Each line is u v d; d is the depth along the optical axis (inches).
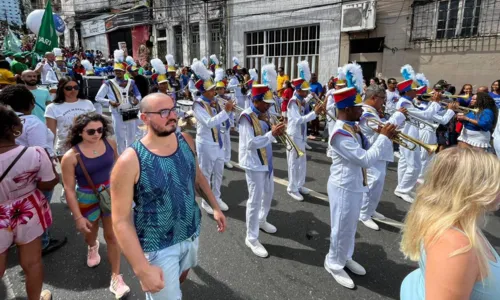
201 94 190.1
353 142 116.5
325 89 404.8
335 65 541.0
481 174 53.7
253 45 657.6
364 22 486.9
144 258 71.0
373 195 169.6
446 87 304.3
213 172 191.2
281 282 128.6
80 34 1099.3
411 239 60.5
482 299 51.4
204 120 177.5
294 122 203.3
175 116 77.4
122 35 943.0
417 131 205.3
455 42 430.0
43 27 420.5
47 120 165.3
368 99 169.6
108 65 721.6
